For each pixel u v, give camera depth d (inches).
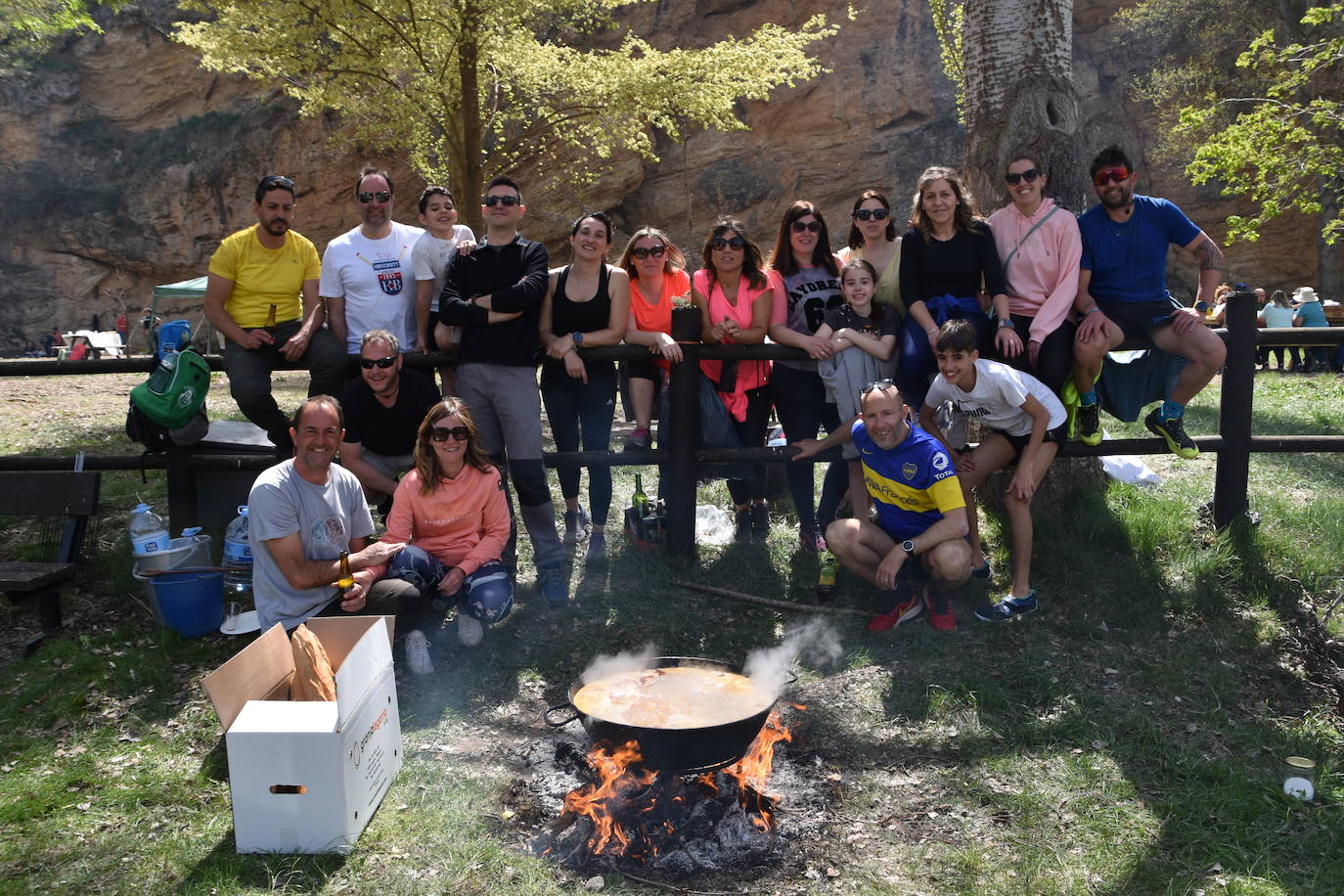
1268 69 813.9
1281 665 167.2
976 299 191.0
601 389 213.3
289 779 118.7
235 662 121.3
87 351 837.8
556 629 185.8
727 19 976.9
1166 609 184.5
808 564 207.5
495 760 143.4
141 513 185.6
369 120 579.5
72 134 984.3
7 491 195.3
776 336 201.0
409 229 214.2
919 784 136.9
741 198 978.1
